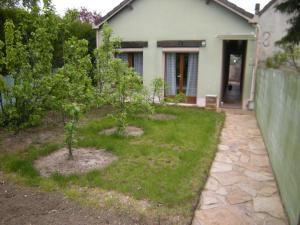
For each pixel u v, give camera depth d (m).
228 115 9.66
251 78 10.44
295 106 3.64
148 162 4.97
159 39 11.38
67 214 3.40
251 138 6.92
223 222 3.32
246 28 10.28
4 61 6.12
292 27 9.23
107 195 3.84
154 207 3.56
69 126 4.91
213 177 4.57
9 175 4.46
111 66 8.53
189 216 3.40
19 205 3.59
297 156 3.25
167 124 7.71
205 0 10.49
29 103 6.62
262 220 3.38
